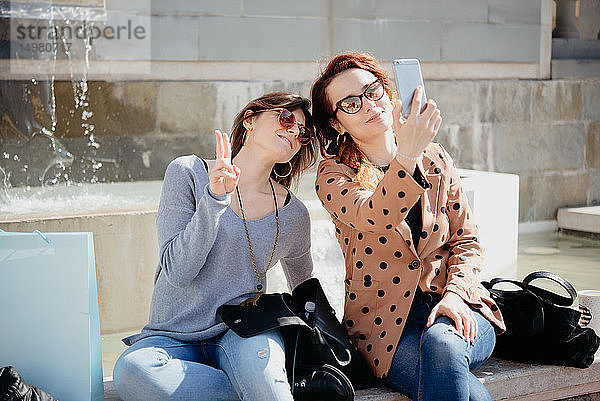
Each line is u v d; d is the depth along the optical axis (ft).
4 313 9.55
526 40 29.58
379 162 10.44
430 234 10.21
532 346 10.99
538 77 29.78
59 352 9.52
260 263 10.02
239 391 9.23
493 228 18.01
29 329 9.54
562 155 29.12
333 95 10.21
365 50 27.81
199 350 9.86
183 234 9.46
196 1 25.76
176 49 25.61
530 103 28.68
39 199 21.70
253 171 10.17
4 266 9.57
